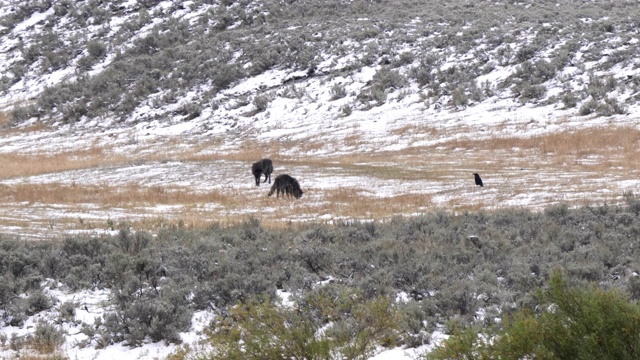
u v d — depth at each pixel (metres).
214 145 114.62
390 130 107.75
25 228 53.12
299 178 79.44
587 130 92.50
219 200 67.06
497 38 136.62
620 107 99.44
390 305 23.72
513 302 25.09
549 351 14.61
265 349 17.89
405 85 126.38
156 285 30.59
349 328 21.19
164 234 43.31
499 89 117.31
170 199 67.62
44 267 33.44
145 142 121.00
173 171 87.06
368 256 33.75
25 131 137.25
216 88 141.25
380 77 130.12
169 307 25.56
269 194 67.06
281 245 37.66
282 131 116.69
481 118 106.62
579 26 137.25
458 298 25.02
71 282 31.41
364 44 147.00
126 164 93.12
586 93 106.94
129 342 24.28
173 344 24.00
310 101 128.12
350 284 28.69
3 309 28.05
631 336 14.11
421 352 20.84
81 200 69.06
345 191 68.69
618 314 14.41
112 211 62.81
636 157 77.88
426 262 31.03
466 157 88.56
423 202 60.78
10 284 28.97
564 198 58.34
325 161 94.31
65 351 23.77
